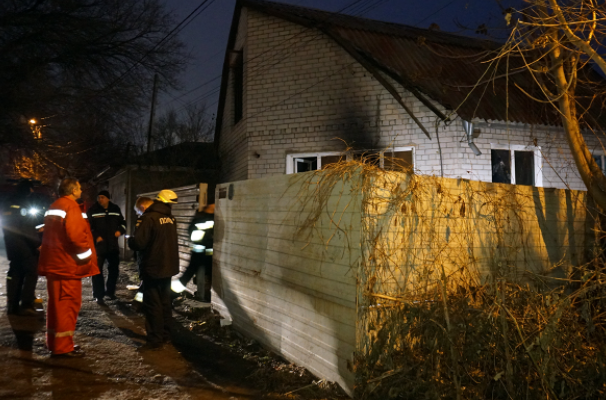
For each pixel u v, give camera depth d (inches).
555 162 316.5
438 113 291.7
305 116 358.9
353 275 139.2
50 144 649.0
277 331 181.8
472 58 367.9
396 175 146.2
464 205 161.2
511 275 167.9
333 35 347.6
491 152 307.4
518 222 175.3
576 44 157.9
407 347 144.4
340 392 142.4
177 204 319.6
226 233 234.5
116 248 287.7
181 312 259.8
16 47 581.9
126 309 263.7
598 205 182.4
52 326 177.9
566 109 176.7
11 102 571.2
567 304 149.0
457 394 126.0
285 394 147.5
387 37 373.4
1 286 309.0
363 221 138.2
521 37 164.7
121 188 549.3
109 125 707.4
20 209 240.4
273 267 186.1
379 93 334.3
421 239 149.8
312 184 163.8
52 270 177.3
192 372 167.6
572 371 138.4
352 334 138.4
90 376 160.6
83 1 603.2
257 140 375.6
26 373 160.4
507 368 130.6
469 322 145.2
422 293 148.3
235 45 447.5
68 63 624.4
